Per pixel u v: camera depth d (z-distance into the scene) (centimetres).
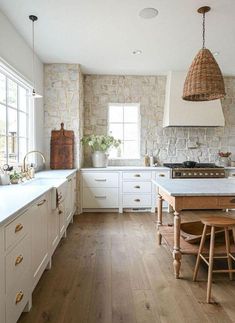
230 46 386
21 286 169
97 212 487
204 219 227
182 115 500
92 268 260
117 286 226
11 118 341
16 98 359
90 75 535
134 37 353
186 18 301
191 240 262
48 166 469
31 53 392
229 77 548
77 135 472
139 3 269
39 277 216
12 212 149
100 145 500
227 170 497
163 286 227
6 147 320
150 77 541
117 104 540
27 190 236
